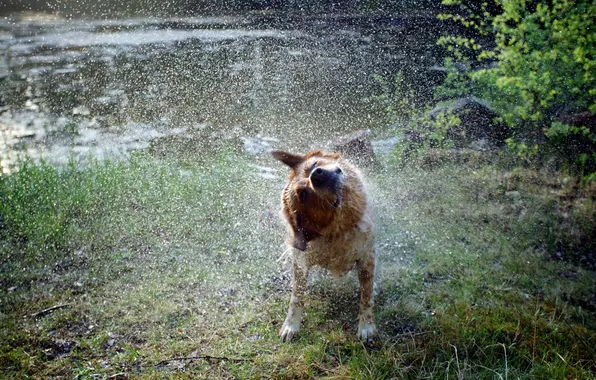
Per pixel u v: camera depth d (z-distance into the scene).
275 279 4.59
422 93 9.95
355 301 4.27
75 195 5.79
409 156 6.95
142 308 4.20
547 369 3.38
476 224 5.34
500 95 7.16
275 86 10.74
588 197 5.60
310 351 3.65
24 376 3.51
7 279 4.60
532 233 5.11
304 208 3.60
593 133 6.26
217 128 8.48
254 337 3.87
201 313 4.15
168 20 17.36
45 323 4.03
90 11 18.58
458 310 3.99
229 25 16.53
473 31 13.10
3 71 11.66
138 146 7.74
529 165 6.48
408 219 5.45
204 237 5.28
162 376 3.49
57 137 8.09
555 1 5.96
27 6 18.95
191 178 6.35
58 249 5.05
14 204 5.62
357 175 3.83
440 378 3.39
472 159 6.76
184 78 11.31
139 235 5.30
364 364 3.49
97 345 3.81
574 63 5.79
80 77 11.28
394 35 14.48
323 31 15.45
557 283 4.33
